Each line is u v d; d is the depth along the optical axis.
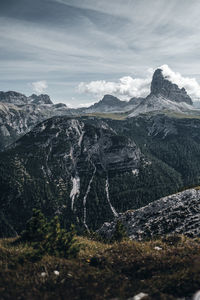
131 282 13.48
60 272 14.35
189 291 11.76
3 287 11.91
